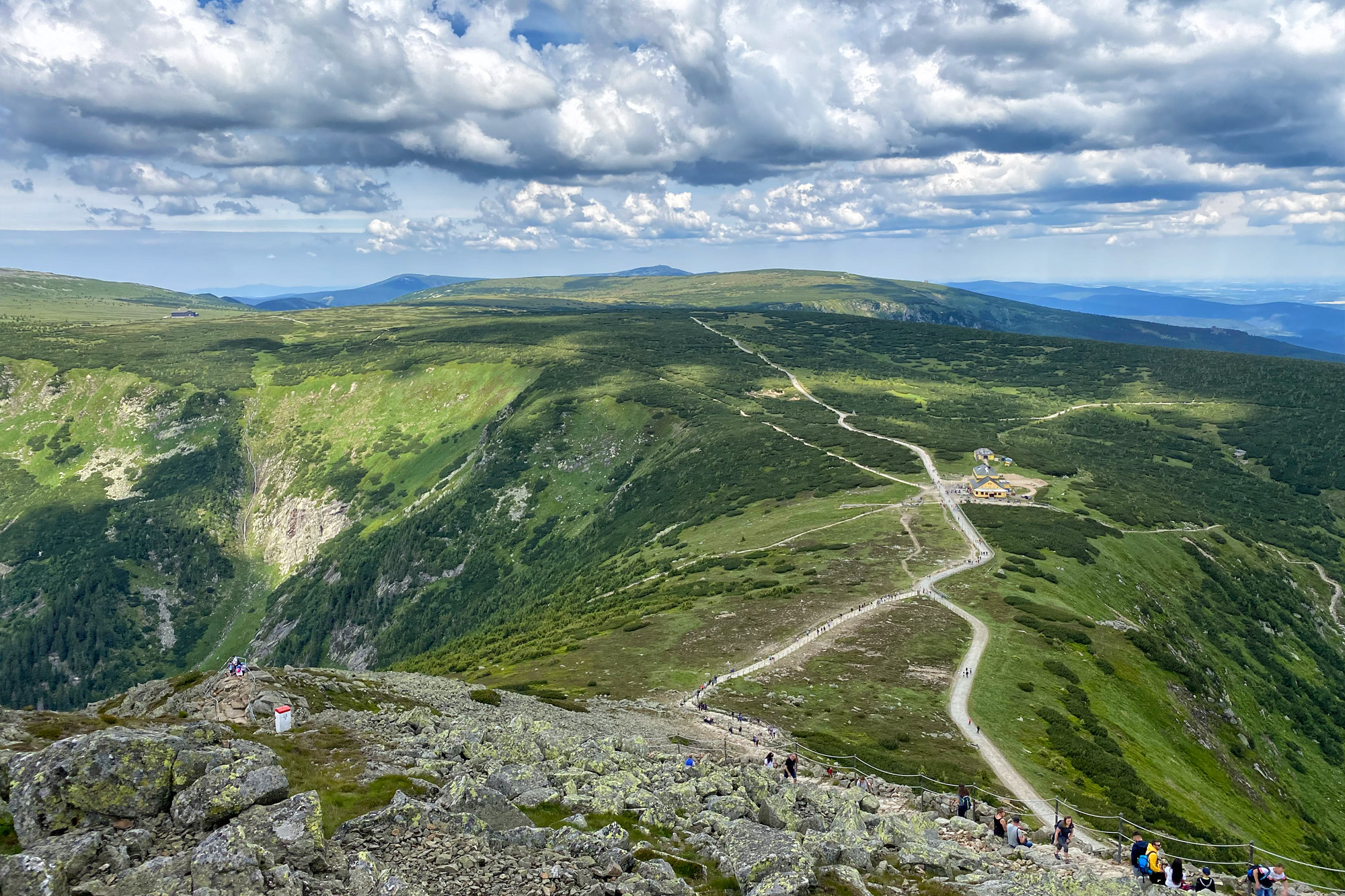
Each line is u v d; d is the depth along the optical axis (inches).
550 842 787.4
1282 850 2194.9
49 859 564.7
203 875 577.9
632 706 2261.3
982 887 855.7
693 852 875.4
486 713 1733.5
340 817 801.6
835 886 810.2
